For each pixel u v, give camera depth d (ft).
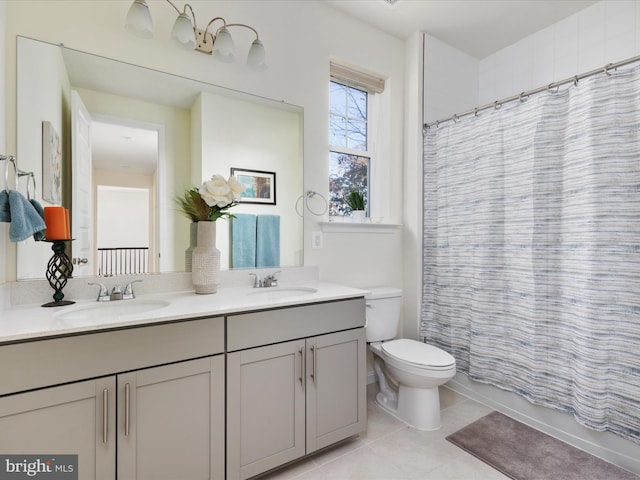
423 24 8.20
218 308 4.45
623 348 5.15
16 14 4.61
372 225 8.01
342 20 7.74
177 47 5.74
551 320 6.09
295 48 7.05
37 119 4.73
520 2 7.41
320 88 7.39
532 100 6.32
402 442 5.91
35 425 3.36
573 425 5.80
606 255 5.27
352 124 8.61
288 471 5.16
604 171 5.28
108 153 5.23
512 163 6.65
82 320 3.77
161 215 5.60
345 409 5.61
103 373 3.67
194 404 4.23
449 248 7.89
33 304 4.59
